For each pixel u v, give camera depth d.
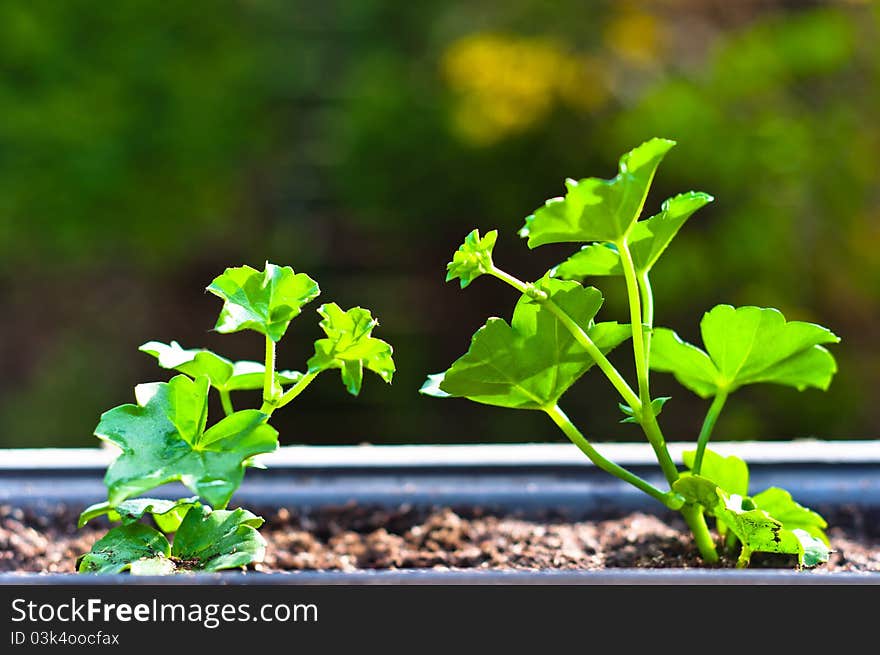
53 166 5.09
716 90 4.57
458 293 5.49
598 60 5.15
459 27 5.49
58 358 5.35
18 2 5.11
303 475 1.32
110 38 5.23
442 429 5.07
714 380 1.16
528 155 5.34
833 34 4.46
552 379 1.07
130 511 1.03
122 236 5.21
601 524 1.27
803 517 1.12
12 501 1.28
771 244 4.40
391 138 5.46
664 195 4.65
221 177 5.37
